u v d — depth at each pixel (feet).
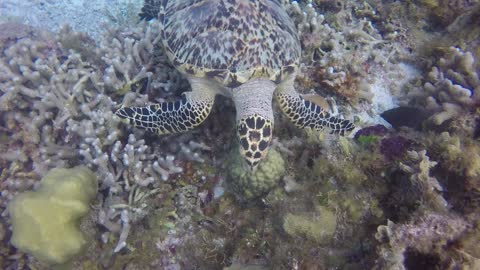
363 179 2.59
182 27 3.08
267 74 2.80
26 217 2.20
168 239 2.87
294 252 2.44
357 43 3.93
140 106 3.22
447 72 3.35
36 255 2.26
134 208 2.76
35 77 3.19
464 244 2.05
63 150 2.99
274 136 3.28
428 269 2.11
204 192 3.05
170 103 3.04
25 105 3.24
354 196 2.53
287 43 3.03
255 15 2.93
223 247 2.83
